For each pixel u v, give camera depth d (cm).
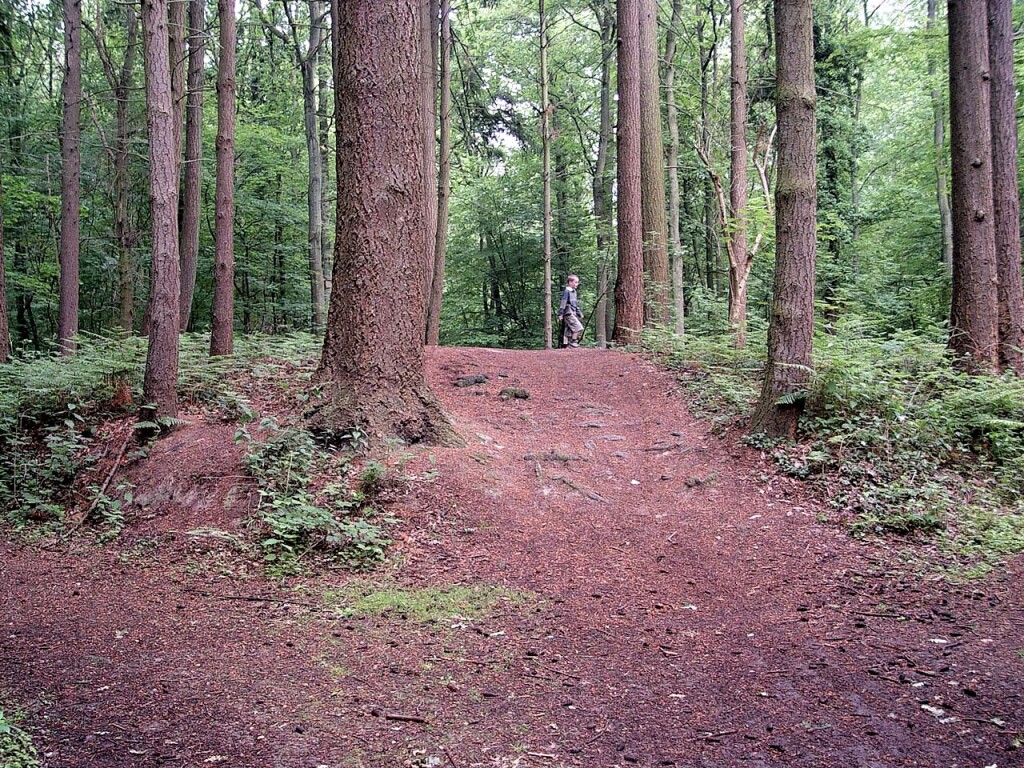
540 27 2130
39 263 2142
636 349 1412
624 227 1532
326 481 734
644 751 331
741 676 416
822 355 984
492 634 484
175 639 468
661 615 523
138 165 2064
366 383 816
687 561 641
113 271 2161
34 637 468
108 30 2045
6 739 321
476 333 2956
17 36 1781
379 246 813
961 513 708
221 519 715
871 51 1952
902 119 2580
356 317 818
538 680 412
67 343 1398
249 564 626
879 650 447
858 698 382
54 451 875
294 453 745
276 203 2419
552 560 642
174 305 935
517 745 336
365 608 529
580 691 398
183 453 835
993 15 1062
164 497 780
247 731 342
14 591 576
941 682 397
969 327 1016
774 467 820
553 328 2927
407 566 618
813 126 857
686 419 1016
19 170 1933
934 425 852
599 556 654
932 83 1914
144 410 919
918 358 1005
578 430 984
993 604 521
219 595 559
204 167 2317
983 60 1009
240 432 757
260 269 2483
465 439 859
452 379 1202
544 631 490
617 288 1550
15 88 1972
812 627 492
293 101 2627
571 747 335
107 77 1794
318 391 829
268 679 406
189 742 330
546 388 1176
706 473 828
